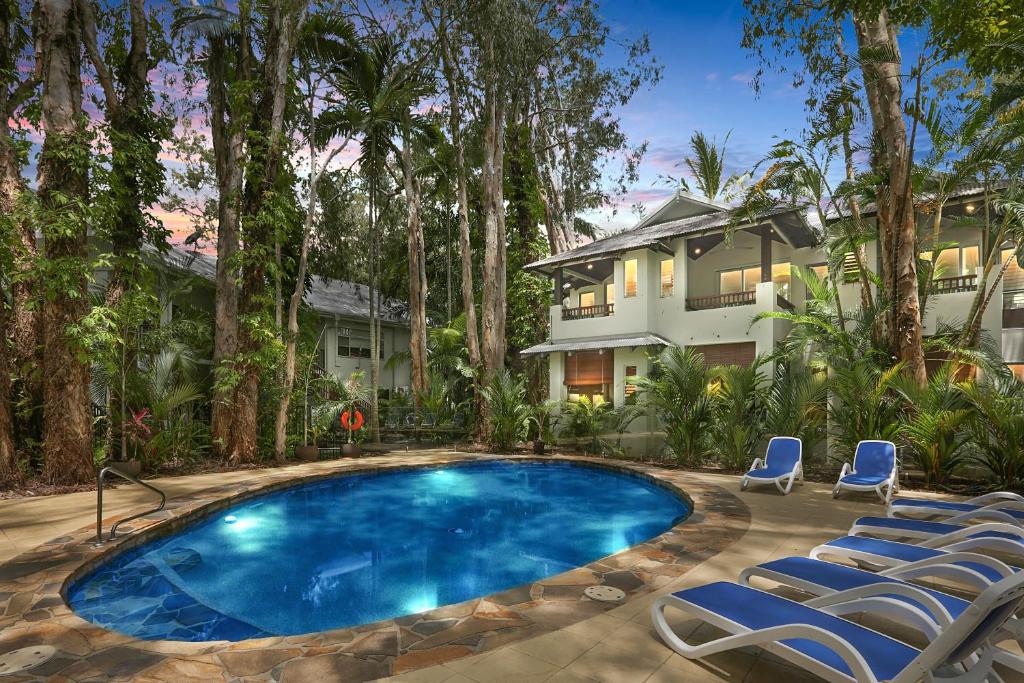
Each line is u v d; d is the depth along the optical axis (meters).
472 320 20.06
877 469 9.47
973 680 2.81
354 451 16.28
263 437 15.69
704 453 13.67
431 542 8.23
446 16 19.98
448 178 23.28
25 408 11.96
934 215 14.80
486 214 20.38
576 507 10.62
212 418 15.17
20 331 12.18
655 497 11.41
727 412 13.34
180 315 18.16
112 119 14.14
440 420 20.31
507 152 25.05
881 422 11.24
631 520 9.59
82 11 13.50
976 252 14.94
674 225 20.39
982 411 9.66
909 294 11.58
